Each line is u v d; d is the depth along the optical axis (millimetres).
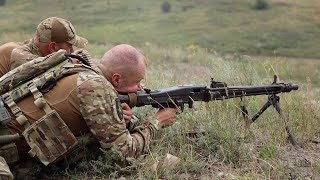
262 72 10633
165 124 4285
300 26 65438
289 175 3982
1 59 5336
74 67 3922
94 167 4004
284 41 58062
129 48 4105
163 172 3977
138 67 4070
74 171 4105
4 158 3730
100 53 16125
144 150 4094
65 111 3816
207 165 4207
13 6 61812
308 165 4250
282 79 11969
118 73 4062
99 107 3793
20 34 22312
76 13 62438
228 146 4352
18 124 3779
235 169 4121
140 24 61250
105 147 3887
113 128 3855
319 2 76062
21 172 3889
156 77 7789
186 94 4305
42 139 3742
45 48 4957
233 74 6609
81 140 3955
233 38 59094
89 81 3816
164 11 69250
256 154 4379
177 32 59938
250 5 74688
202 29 62156
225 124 4672
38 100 3764
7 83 3883
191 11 71250
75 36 4988
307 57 49719
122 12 66438
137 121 4492
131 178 3850
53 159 3783
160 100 4219
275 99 4695
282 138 4730
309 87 6117
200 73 10805
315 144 4773
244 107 4746
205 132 4617
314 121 5086
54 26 4898
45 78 3846
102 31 51094
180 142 4438
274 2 76562
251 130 4758
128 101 4109
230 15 70125
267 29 63812
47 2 62156
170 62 15859
